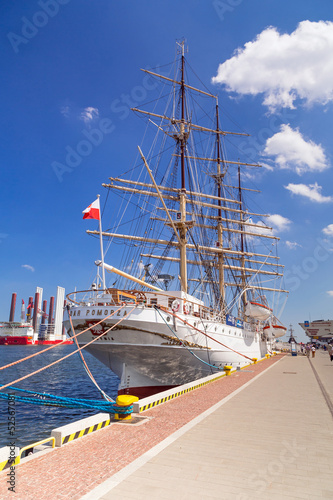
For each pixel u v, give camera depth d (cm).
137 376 2231
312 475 620
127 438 838
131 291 2258
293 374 2394
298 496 538
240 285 5800
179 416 1068
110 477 603
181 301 2445
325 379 2100
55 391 3209
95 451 743
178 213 3678
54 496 531
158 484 575
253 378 2097
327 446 783
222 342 2855
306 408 1205
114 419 1042
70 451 743
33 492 545
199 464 666
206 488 562
